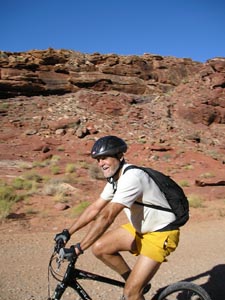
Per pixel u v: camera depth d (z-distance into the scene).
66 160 24.92
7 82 41.91
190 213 12.51
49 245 8.04
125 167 3.23
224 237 9.09
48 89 44.03
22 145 29.00
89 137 31.64
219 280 5.64
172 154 28.33
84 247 3.05
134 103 42.03
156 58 54.53
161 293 3.46
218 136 35.81
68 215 11.51
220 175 22.56
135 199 3.11
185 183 18.83
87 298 3.28
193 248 7.89
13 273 5.90
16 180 16.94
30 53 47.16
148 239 3.24
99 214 3.13
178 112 39.62
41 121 34.81
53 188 15.01
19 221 10.60
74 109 37.72
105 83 46.03
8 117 35.44
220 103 39.88
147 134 33.53
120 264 3.59
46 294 5.00
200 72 45.84
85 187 16.50
